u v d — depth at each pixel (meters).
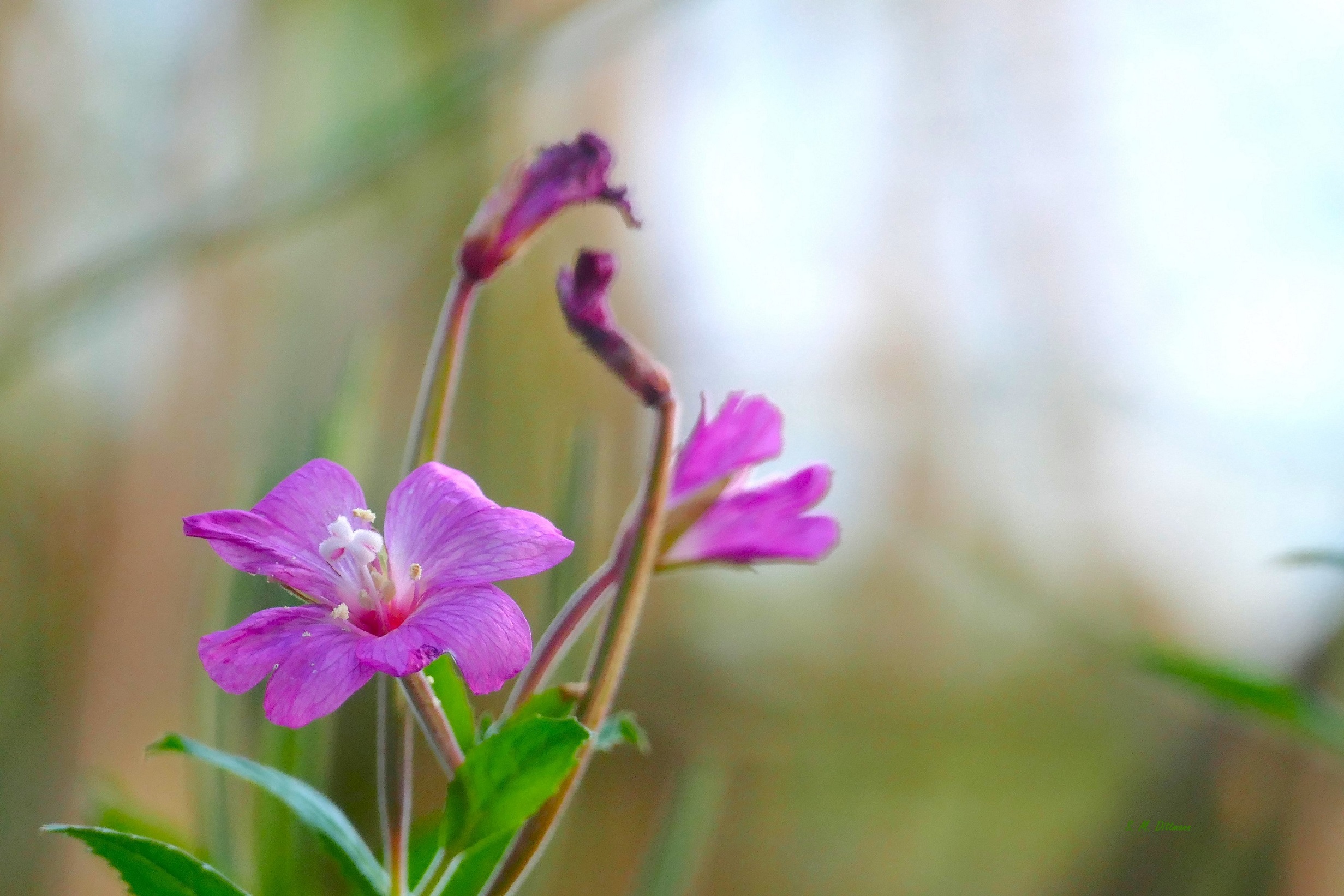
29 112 0.59
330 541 0.27
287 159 0.45
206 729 0.29
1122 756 0.59
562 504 0.29
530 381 0.70
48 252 0.59
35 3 0.59
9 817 0.49
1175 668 0.28
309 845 0.28
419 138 0.38
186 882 0.26
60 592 0.54
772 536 0.28
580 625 0.28
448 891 0.27
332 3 0.67
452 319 0.28
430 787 0.54
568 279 0.27
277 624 0.27
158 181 0.62
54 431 0.56
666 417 0.27
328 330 0.63
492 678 0.26
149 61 0.63
